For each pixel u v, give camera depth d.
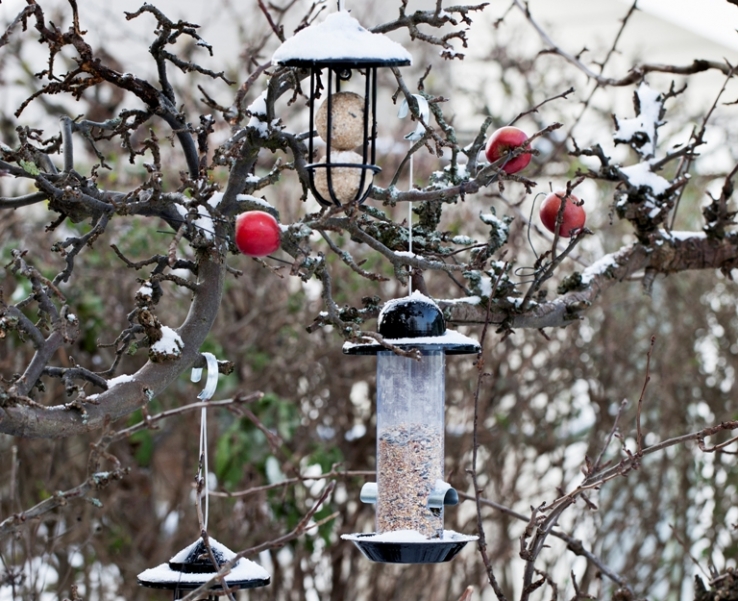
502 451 8.21
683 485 8.83
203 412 3.28
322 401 7.86
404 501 3.98
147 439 7.29
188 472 7.56
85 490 3.95
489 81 9.35
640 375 8.70
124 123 3.41
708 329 9.03
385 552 3.62
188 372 7.55
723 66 4.73
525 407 8.14
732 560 8.73
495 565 8.32
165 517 7.67
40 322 3.25
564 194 3.95
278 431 7.41
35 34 8.34
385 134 9.09
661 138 9.54
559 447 8.54
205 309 3.39
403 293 7.61
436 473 4.01
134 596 7.51
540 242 8.27
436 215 3.82
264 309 7.70
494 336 8.08
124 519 7.71
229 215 3.41
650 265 4.57
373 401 7.95
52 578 7.50
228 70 8.48
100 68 3.29
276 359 7.70
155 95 3.39
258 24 8.92
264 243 3.07
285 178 8.05
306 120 8.73
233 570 3.36
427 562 3.63
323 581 7.93
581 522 8.54
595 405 8.54
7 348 7.37
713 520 8.75
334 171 3.24
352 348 3.64
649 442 8.77
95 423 3.12
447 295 7.55
